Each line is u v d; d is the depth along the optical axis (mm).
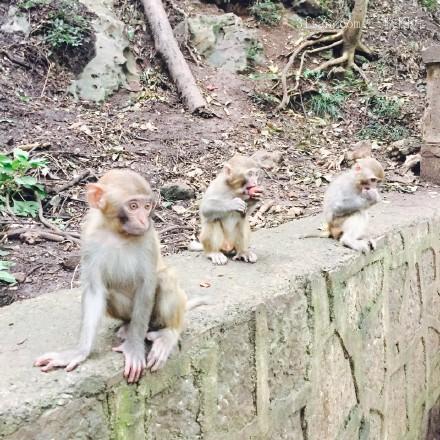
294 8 5652
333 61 5109
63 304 1854
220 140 3848
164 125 3900
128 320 1627
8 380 1430
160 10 4652
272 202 3211
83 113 3797
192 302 1788
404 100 4926
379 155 4199
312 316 2107
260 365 1879
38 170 3010
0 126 3338
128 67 4301
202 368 1683
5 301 2180
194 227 2842
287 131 4297
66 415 1401
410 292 2818
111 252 1536
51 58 4008
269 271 2113
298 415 2074
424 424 3104
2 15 4102
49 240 2584
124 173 1526
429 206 3100
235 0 5434
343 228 2455
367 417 2500
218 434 1747
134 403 1521
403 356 2795
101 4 4531
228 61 4789
